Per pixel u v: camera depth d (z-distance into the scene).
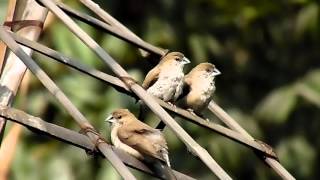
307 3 18.67
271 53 19.42
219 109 10.61
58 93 8.62
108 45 16.16
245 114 18.67
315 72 19.05
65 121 15.51
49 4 9.51
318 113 19.14
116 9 17.50
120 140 9.54
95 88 15.62
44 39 14.88
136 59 16.52
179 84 11.25
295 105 18.64
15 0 10.05
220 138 17.48
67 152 15.46
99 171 15.67
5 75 9.56
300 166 19.08
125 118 9.86
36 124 8.40
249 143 9.91
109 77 9.32
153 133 9.52
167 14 17.83
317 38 18.94
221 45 18.66
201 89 11.39
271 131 19.02
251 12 18.42
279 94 18.70
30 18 10.01
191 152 8.61
